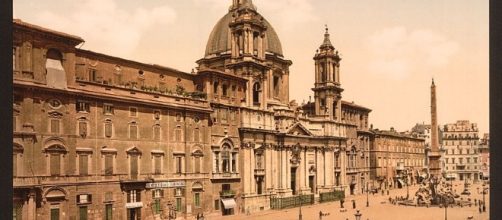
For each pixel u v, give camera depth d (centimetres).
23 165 4825
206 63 9431
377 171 12450
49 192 5041
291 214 7581
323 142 10175
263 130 8225
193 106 6819
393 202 9088
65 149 5222
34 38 5009
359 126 12106
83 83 5478
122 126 5872
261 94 8406
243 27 8188
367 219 6362
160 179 6300
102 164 5616
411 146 14462
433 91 7788
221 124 7444
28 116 4906
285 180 8825
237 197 7706
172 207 6444
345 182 10769
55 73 5184
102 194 5581
